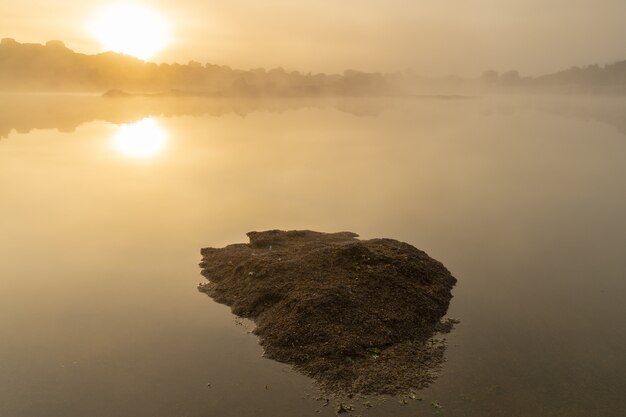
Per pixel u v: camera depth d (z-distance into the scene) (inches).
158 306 679.1
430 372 520.4
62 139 2402.8
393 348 554.6
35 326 631.8
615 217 1102.4
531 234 978.7
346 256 719.1
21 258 860.0
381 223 1035.3
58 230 1010.1
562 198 1279.5
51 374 530.9
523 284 741.9
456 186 1408.7
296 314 594.6
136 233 985.5
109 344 587.2
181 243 922.1
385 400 478.0
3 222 1064.8
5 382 516.7
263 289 665.0
